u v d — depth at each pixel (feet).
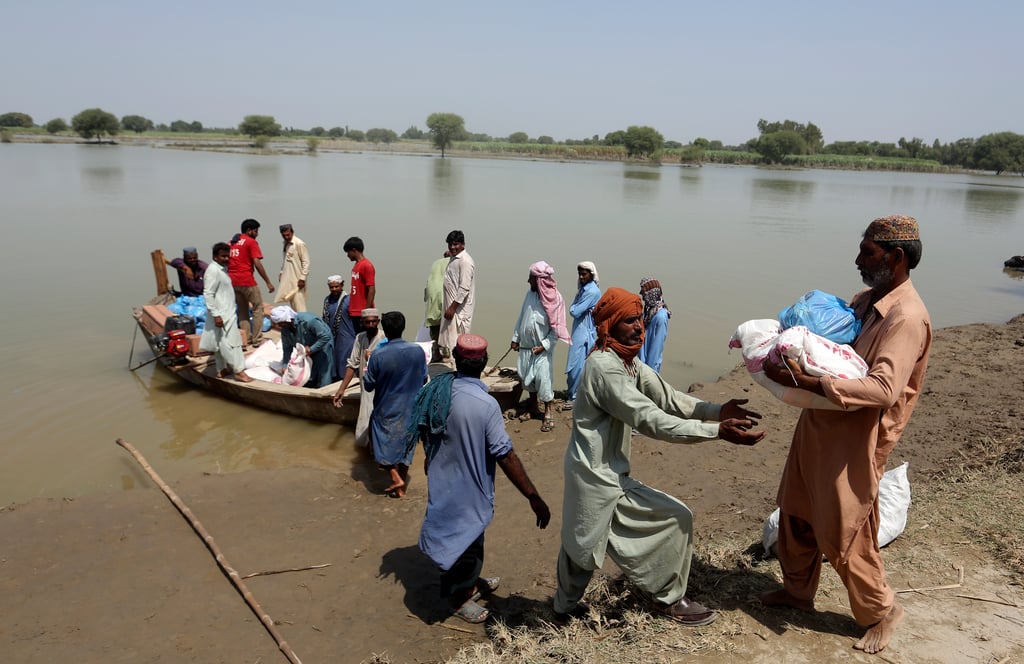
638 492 11.75
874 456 10.59
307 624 14.67
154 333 32.40
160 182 137.80
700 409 11.77
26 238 66.39
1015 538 14.28
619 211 111.65
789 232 89.92
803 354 10.08
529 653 12.12
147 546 17.54
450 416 13.73
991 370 29.63
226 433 26.48
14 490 21.81
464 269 27.63
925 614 12.14
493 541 18.35
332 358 28.40
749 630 11.96
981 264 71.97
